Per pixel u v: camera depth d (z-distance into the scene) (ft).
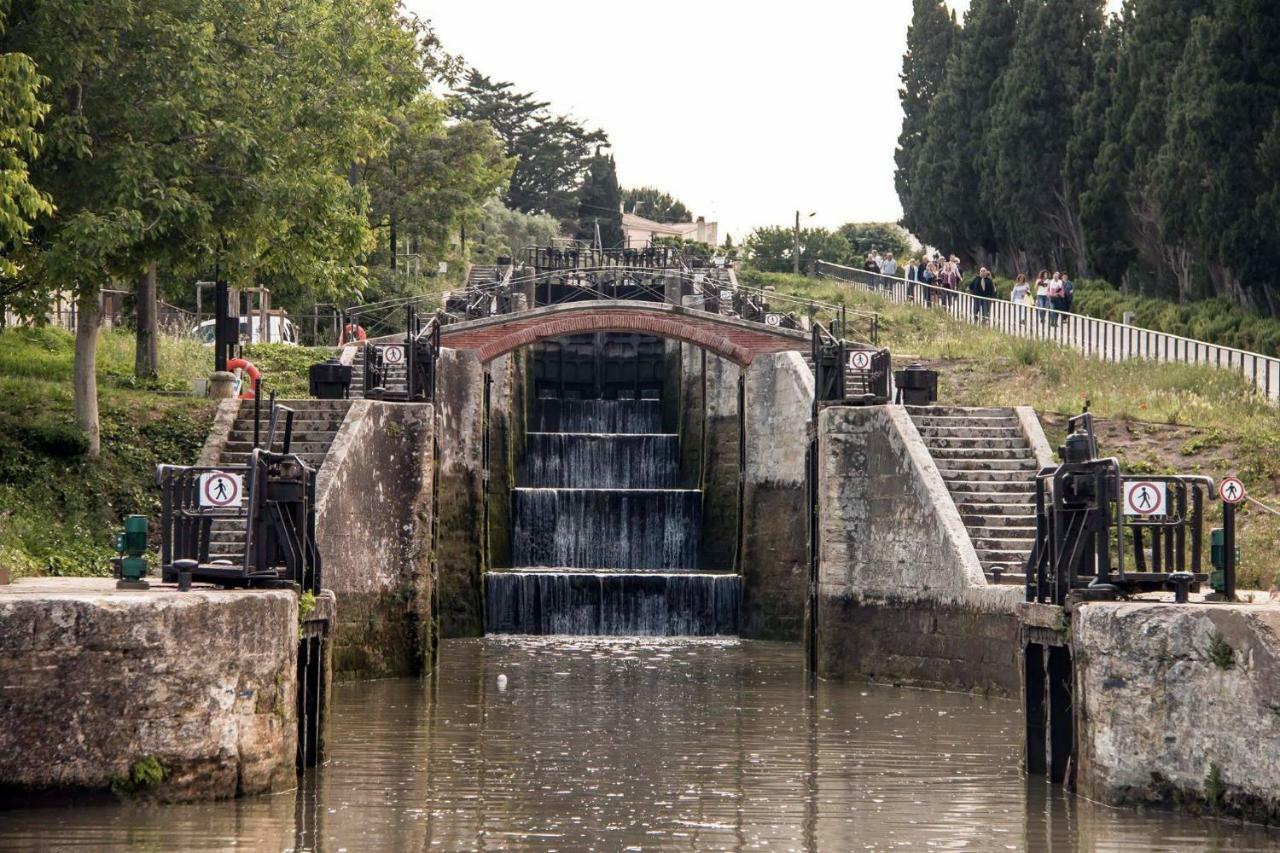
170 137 106.32
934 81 297.12
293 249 118.32
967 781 69.26
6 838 53.06
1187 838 54.75
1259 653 54.44
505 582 147.23
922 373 119.75
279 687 61.11
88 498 110.73
